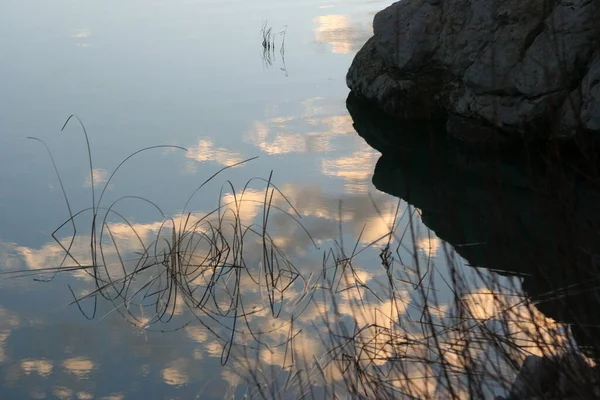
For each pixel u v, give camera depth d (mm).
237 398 4602
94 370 5059
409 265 6098
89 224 7348
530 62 8297
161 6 17250
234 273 6273
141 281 6238
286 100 11133
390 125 9953
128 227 7246
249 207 7602
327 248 6633
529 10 8617
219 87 11695
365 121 10180
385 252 6289
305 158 8945
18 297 6059
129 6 17297
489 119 8664
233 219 7281
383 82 10328
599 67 7715
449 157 8695
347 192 7930
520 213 6672
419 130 9703
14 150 9352
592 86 7723
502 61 8656
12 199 7980
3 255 6777
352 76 11125
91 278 6324
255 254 6594
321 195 7879
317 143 9430
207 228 7109
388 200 7664
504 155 8445
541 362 3617
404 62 9977
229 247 6426
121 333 5500
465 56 9156
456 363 4199
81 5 17531
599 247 3676
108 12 16750
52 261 6645
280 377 4723
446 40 9516
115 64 12867
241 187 8133
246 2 17500
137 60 13086
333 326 5293
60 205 7797
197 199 7828
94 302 5945
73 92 11500
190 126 10086
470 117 8969
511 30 8680
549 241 5867
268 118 10398
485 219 6812
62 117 10453
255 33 14711
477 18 9086
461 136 9062
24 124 10211
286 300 5789
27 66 12844
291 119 10352
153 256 6602
